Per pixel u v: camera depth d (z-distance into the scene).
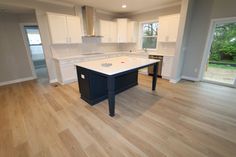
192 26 3.74
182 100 2.73
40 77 4.70
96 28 4.84
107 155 1.42
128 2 3.83
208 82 3.84
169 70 4.08
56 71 3.96
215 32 3.52
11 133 1.78
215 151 1.46
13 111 2.35
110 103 2.11
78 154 1.44
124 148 1.51
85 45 4.66
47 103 2.66
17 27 3.89
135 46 5.53
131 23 5.04
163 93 3.11
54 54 3.88
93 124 1.96
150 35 5.10
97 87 2.60
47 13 3.27
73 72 3.97
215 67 4.54
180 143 1.57
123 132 1.78
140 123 1.98
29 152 1.47
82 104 2.61
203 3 3.40
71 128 1.88
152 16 4.64
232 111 2.28
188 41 3.91
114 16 5.40
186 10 3.22
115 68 2.23
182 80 4.12
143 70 4.97
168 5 4.05
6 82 3.92
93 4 4.01
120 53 5.34
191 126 1.89
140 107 2.46
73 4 3.92
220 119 2.05
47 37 3.62
